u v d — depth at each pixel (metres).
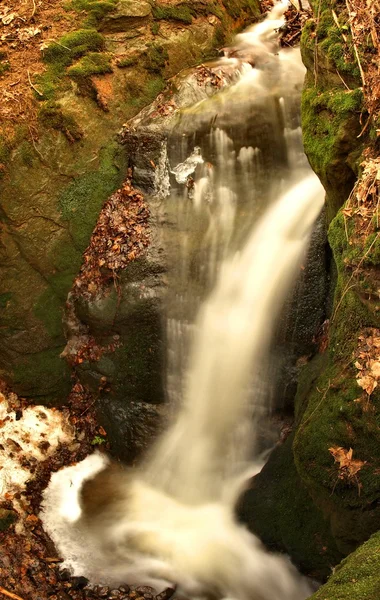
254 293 5.63
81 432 6.20
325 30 4.65
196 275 5.89
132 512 5.68
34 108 6.03
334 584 3.21
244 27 7.99
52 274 6.16
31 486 5.75
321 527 4.47
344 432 4.00
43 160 6.02
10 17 6.39
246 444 5.73
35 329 6.16
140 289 5.91
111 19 6.62
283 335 5.48
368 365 3.90
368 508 3.90
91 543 5.42
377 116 4.16
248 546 5.03
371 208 4.04
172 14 7.01
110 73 6.45
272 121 6.14
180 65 6.99
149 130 6.32
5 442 5.92
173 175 6.25
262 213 5.98
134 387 6.04
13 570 5.10
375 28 4.33
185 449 5.88
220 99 6.33
